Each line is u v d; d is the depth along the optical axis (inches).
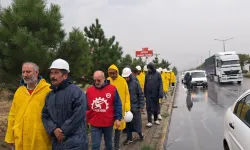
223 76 1381.6
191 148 284.5
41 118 143.6
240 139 163.0
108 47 556.4
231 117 191.9
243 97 187.5
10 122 150.3
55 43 263.9
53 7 268.2
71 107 140.3
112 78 241.1
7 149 242.5
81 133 141.9
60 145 139.3
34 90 146.4
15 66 243.1
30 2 255.4
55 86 143.2
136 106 278.1
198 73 1237.1
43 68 244.5
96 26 595.8
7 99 300.7
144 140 291.3
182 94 935.0
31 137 144.9
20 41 229.6
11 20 245.6
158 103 371.6
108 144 206.8
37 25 253.6
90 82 410.0
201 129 371.2
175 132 358.3
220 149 277.1
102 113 201.0
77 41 266.5
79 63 277.7
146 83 360.5
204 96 831.1
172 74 1114.1
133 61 732.7
